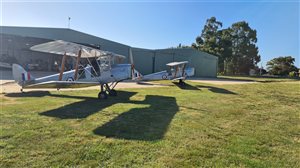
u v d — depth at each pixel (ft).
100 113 16.67
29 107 17.90
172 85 44.21
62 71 24.71
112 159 8.87
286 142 11.80
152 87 38.93
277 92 35.01
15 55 83.25
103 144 10.38
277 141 11.89
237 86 43.29
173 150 9.99
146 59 85.97
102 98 24.08
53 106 18.76
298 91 36.40
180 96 27.84
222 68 150.71
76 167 8.16
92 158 8.90
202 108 20.22
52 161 8.52
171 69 47.80
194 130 13.14
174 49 89.45
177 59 90.02
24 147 9.71
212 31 151.02
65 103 20.47
